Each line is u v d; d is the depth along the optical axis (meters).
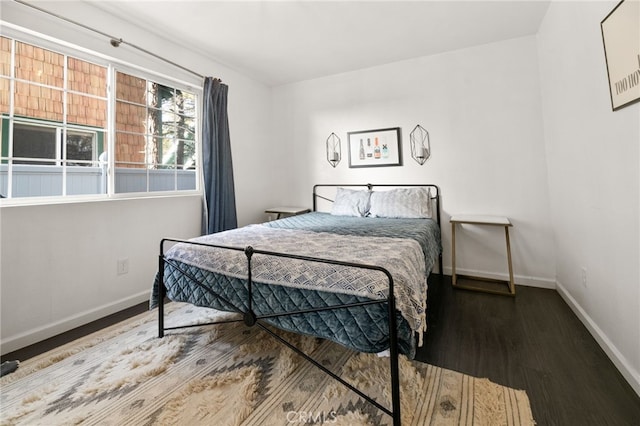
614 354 1.41
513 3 2.12
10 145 1.82
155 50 2.45
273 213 3.67
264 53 2.85
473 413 1.13
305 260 1.33
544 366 1.42
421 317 1.18
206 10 2.13
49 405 1.22
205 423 1.10
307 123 3.62
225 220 2.96
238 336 1.75
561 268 2.31
